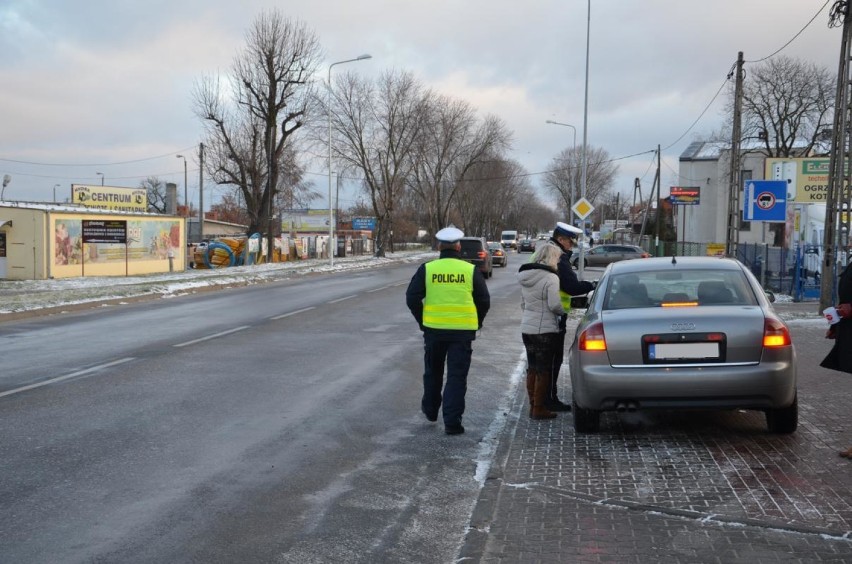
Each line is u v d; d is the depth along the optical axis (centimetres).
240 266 4366
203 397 852
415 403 838
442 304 719
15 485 546
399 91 5909
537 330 743
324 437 692
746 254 3133
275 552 436
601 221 13038
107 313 1855
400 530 473
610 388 618
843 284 567
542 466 583
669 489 518
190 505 511
